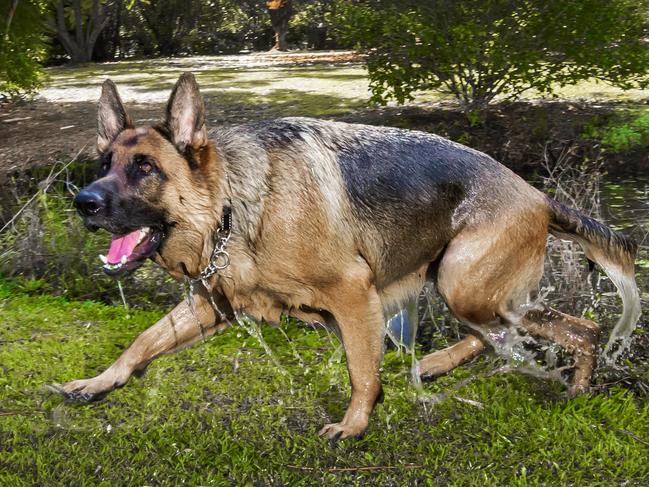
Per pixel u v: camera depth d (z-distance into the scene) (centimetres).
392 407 484
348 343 437
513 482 401
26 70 1575
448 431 456
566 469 413
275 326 449
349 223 430
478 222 449
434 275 475
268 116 1486
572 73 1256
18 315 656
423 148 454
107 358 572
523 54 1220
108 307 681
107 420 475
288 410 486
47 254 757
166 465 423
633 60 1230
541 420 460
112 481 410
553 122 1245
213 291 442
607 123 1222
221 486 404
